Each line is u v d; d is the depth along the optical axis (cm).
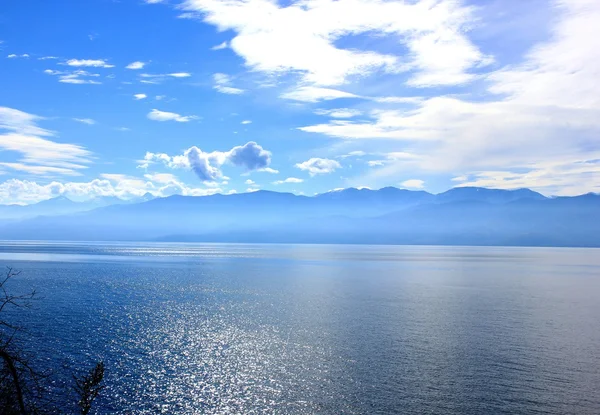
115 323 7431
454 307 9625
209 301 10231
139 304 9625
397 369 5191
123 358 5444
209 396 4397
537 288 13762
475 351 5922
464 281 15938
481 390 4566
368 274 18650
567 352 5897
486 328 7362
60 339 6191
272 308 9312
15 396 2091
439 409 4138
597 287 14088
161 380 4775
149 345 6059
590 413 4066
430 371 5119
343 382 4766
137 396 4353
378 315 8538
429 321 7956
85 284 13512
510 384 4738
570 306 9931
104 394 4356
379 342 6378
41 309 8675
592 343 6359
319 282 15062
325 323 7700
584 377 4931
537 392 4525
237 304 9812
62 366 5031
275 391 4538
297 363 5391
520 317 8444
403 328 7331
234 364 5322
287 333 6906
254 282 14838
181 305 9562
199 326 7344
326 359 5538
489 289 13375
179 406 4175
